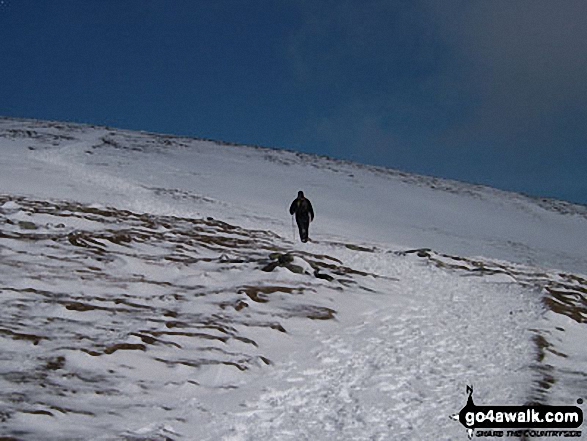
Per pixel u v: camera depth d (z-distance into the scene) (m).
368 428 7.16
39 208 19.78
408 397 8.32
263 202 38.03
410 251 22.73
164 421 7.09
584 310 15.17
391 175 65.12
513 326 12.84
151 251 16.56
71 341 9.21
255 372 9.23
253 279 14.43
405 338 11.59
